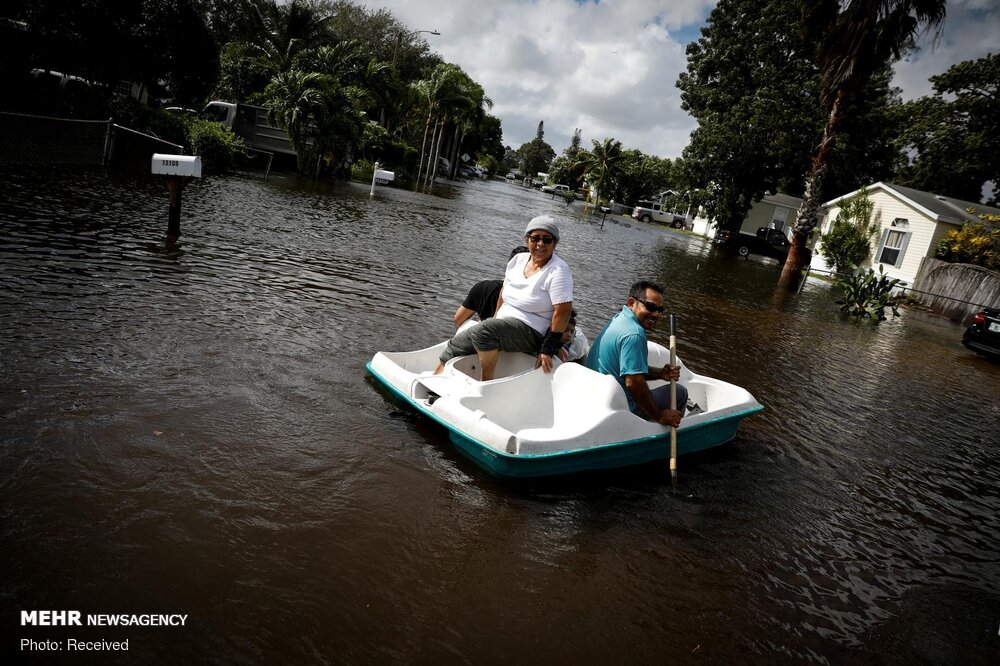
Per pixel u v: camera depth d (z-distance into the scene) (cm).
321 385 470
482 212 2478
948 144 3362
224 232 1000
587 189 6444
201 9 3111
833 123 1800
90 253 706
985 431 703
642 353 422
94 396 380
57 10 1559
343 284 807
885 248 2398
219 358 480
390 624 251
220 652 223
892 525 427
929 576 369
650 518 376
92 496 291
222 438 364
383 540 304
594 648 261
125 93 2423
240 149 2291
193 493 308
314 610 250
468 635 254
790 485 459
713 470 461
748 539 373
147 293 604
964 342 1220
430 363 500
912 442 612
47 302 524
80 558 253
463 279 995
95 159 1530
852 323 1388
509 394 423
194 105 2923
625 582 310
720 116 3559
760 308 1350
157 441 346
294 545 287
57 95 1647
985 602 350
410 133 4991
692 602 305
